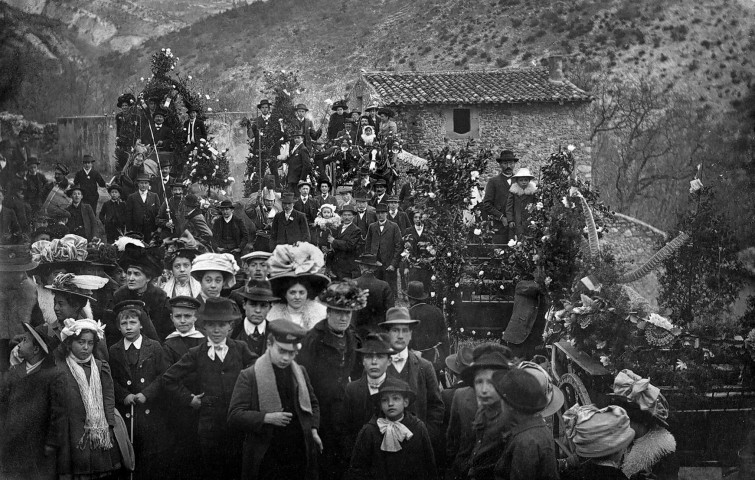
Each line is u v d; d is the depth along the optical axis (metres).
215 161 19.69
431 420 7.82
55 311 8.62
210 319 7.84
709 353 9.04
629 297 9.27
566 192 11.13
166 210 15.29
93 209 17.23
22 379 7.71
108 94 24.97
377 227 12.95
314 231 14.97
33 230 14.17
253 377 7.38
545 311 10.83
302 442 7.43
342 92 46.12
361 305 7.92
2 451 7.62
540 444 6.95
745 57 34.06
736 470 9.10
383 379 7.57
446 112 27.36
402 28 51.53
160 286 9.98
